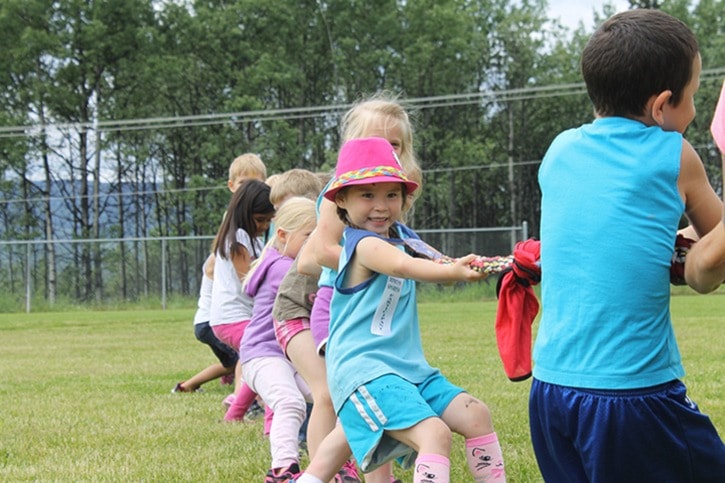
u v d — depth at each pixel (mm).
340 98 42188
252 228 5715
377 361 2996
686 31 2510
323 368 3840
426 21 40719
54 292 27297
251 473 4277
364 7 40719
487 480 2955
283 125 38219
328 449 3211
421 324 14367
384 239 3162
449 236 27031
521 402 5996
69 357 10789
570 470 2510
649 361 2383
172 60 37562
